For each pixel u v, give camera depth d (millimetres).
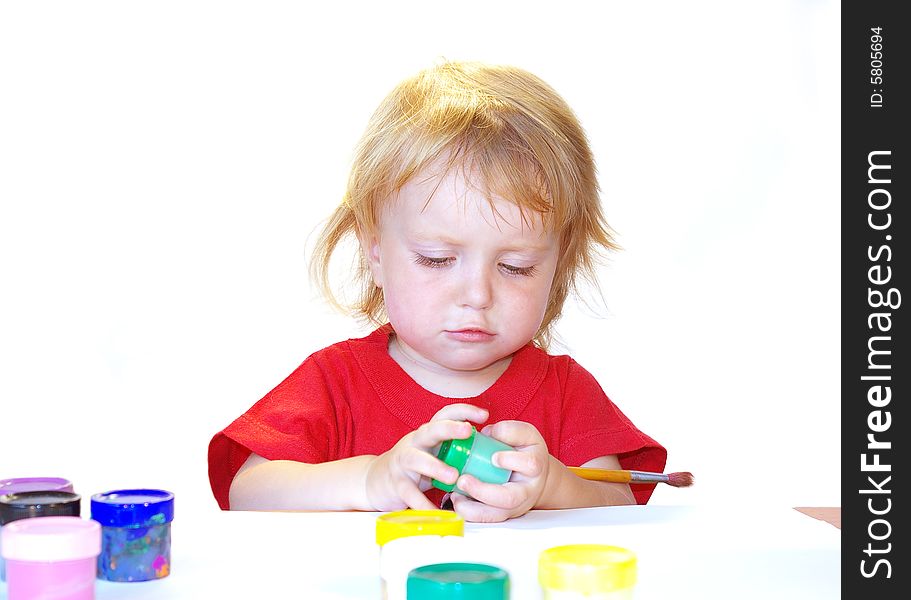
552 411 1383
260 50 2320
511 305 1219
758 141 2373
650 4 2385
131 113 2295
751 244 2387
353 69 2338
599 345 2363
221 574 803
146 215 2289
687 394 2371
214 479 1292
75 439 2248
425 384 1366
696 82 2375
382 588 745
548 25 2393
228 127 2311
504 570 694
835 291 2391
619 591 666
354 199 1360
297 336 2299
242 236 2303
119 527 783
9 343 2248
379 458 1103
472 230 1189
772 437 2363
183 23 2309
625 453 1411
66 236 2271
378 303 1555
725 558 857
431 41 2359
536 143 1246
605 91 2373
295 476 1155
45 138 2273
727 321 2377
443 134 1214
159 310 2283
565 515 1022
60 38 2281
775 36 2375
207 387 2281
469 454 1029
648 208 2365
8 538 707
